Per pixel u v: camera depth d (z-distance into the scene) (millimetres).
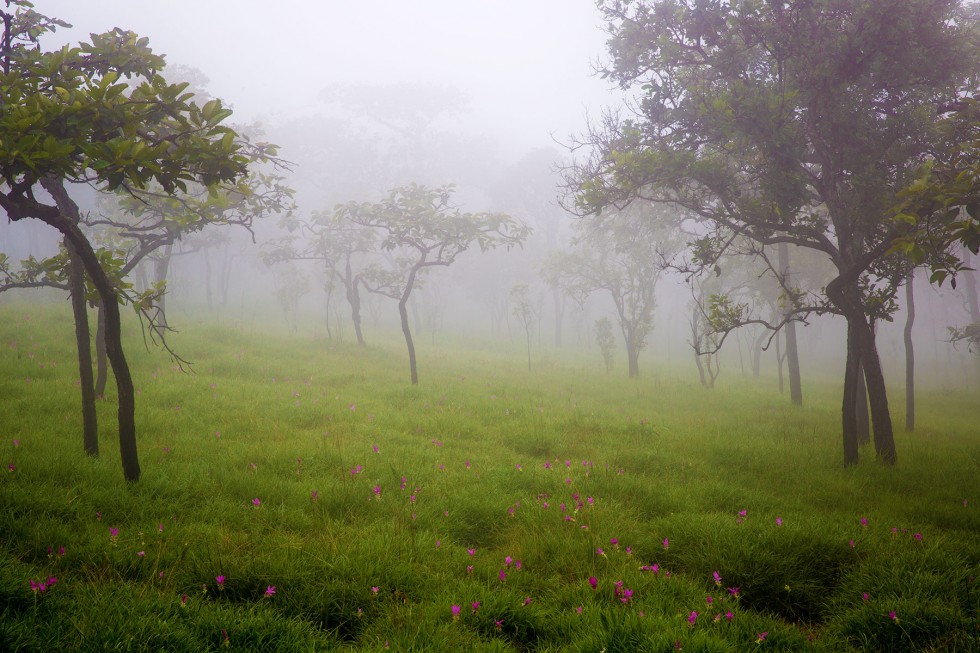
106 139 5555
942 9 10180
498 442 10461
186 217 10289
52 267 7855
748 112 10445
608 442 10750
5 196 5402
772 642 4012
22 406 9227
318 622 4105
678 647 3623
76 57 6941
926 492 8336
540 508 6555
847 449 9922
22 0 6840
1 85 5223
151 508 5660
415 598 4520
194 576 4375
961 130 8812
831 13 10445
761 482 8680
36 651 3156
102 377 10617
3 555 4207
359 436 9672
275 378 15320
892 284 10430
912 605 4289
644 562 5547
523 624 4195
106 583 4148
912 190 7102
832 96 10562
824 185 11234
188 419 9758
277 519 5754
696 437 11672
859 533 5895
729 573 5102
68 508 5293
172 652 3355
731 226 11648
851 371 10047
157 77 5609
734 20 11031
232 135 5543
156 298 7492
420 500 6684
